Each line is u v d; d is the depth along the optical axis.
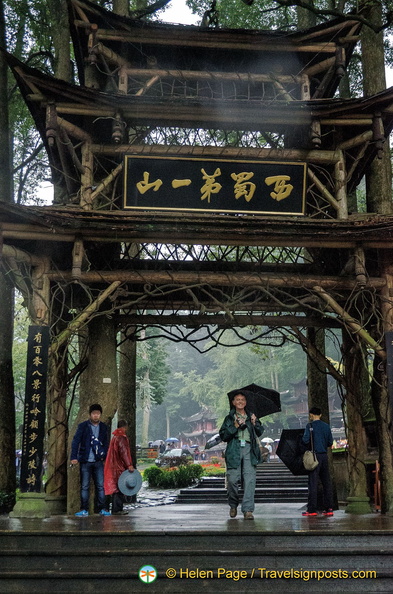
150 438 69.75
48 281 8.77
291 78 11.01
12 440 11.89
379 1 11.38
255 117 9.62
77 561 6.09
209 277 9.08
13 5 15.35
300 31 10.66
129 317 10.87
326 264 10.65
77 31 10.70
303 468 9.15
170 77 10.71
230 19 16.80
